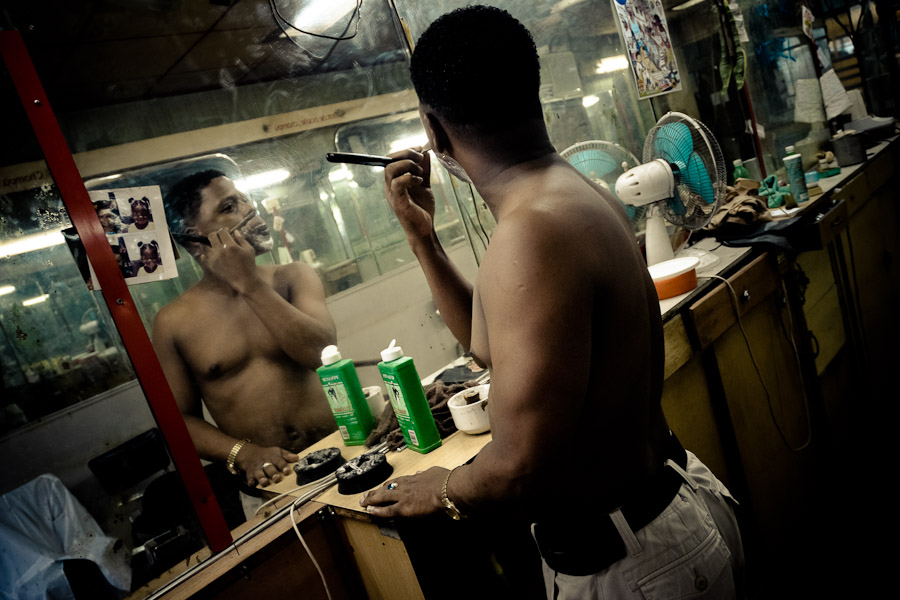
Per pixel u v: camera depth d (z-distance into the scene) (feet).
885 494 7.65
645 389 2.87
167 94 4.70
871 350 10.26
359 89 6.05
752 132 11.19
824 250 9.36
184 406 4.55
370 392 5.51
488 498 2.75
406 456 4.63
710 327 6.13
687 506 3.09
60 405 3.84
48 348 3.85
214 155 4.95
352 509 3.99
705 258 7.50
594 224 2.62
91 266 4.03
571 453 2.80
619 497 2.96
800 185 9.43
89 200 4.06
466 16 2.78
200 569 4.01
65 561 3.72
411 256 6.35
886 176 12.71
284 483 4.91
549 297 2.37
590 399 2.70
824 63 14.88
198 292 4.74
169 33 4.68
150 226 4.52
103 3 4.33
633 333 2.72
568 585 3.18
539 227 2.45
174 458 4.16
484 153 2.92
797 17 13.69
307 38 5.63
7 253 3.75
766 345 7.31
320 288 5.57
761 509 6.57
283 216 5.39
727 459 6.48
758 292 7.09
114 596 3.84
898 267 12.62
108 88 4.38
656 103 9.64
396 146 6.34
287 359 5.22
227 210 4.98
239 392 4.89
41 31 4.04
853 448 8.82
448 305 4.46
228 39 5.06
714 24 10.69
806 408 7.84
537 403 2.37
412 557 3.76
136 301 4.39
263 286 5.15
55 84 4.12
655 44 9.54
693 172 7.07
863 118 14.69
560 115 8.03
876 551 6.72
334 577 4.32
